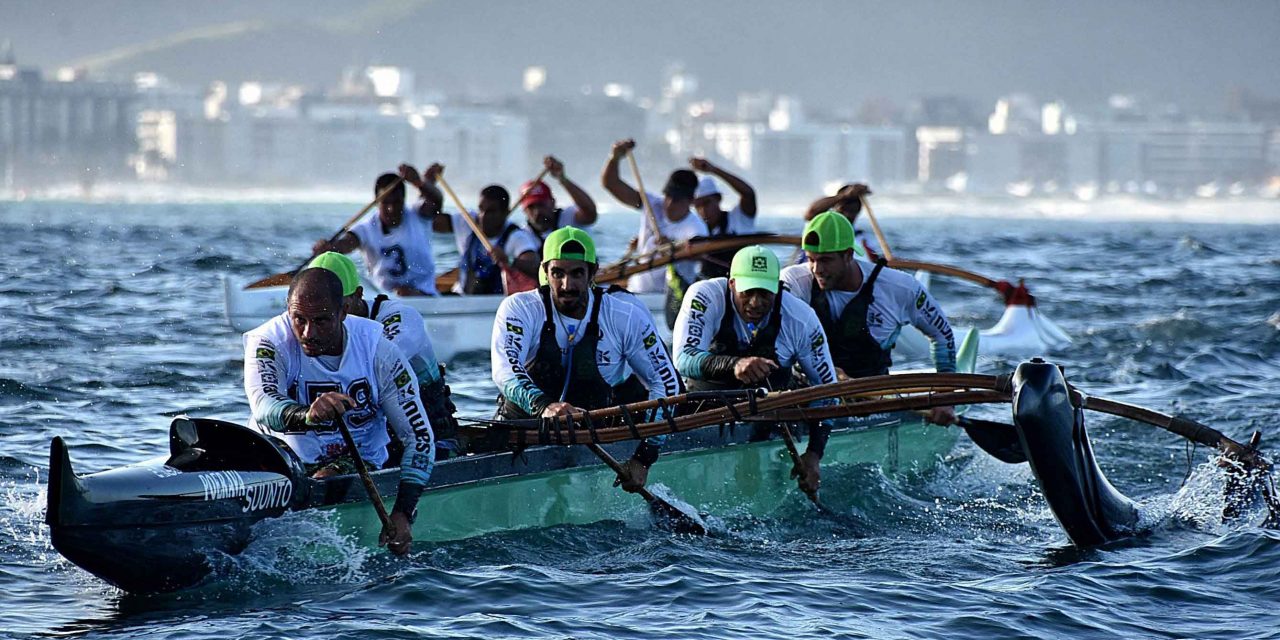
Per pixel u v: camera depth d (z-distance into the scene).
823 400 27.80
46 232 125.31
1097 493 25.30
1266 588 22.11
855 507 28.00
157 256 90.75
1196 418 38.06
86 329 49.75
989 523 27.00
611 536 25.09
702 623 20.12
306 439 22.61
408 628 19.58
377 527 22.78
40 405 35.84
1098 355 50.28
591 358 25.12
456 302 45.22
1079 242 149.25
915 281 29.39
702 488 27.36
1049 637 19.72
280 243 118.19
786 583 22.27
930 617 20.56
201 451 21.66
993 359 49.53
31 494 26.83
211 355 44.88
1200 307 68.25
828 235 28.53
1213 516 26.73
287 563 21.59
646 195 49.19
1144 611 20.97
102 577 20.17
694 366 26.61
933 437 32.94
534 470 24.73
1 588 21.11
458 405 38.75
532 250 44.75
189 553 20.47
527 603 20.86
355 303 23.91
